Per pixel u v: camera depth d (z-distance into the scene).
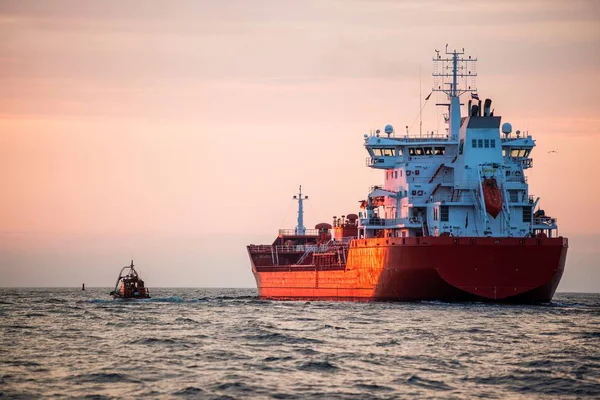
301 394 152.00
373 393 152.88
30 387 158.50
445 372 171.75
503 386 159.62
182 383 161.25
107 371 172.88
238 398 149.38
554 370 174.38
